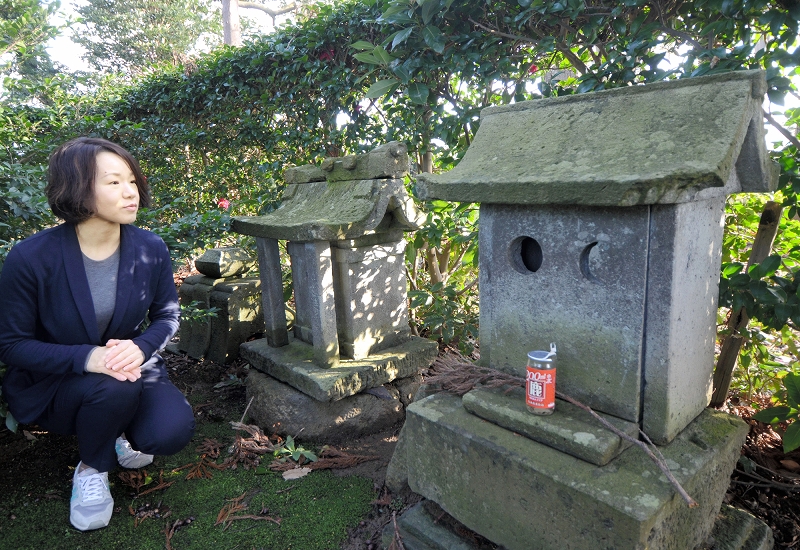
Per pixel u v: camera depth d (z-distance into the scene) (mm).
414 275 3367
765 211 2012
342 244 2416
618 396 1457
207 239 2764
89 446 1780
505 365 1724
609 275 1415
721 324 2498
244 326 3227
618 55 1956
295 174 2918
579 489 1266
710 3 1721
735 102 1284
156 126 4621
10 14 2943
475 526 1558
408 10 2277
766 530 1635
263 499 2008
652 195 1190
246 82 3732
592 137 1477
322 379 2299
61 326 1712
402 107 2885
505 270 1657
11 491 2020
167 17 16547
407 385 2684
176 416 1864
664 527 1270
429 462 1663
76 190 1575
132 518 1896
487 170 1578
